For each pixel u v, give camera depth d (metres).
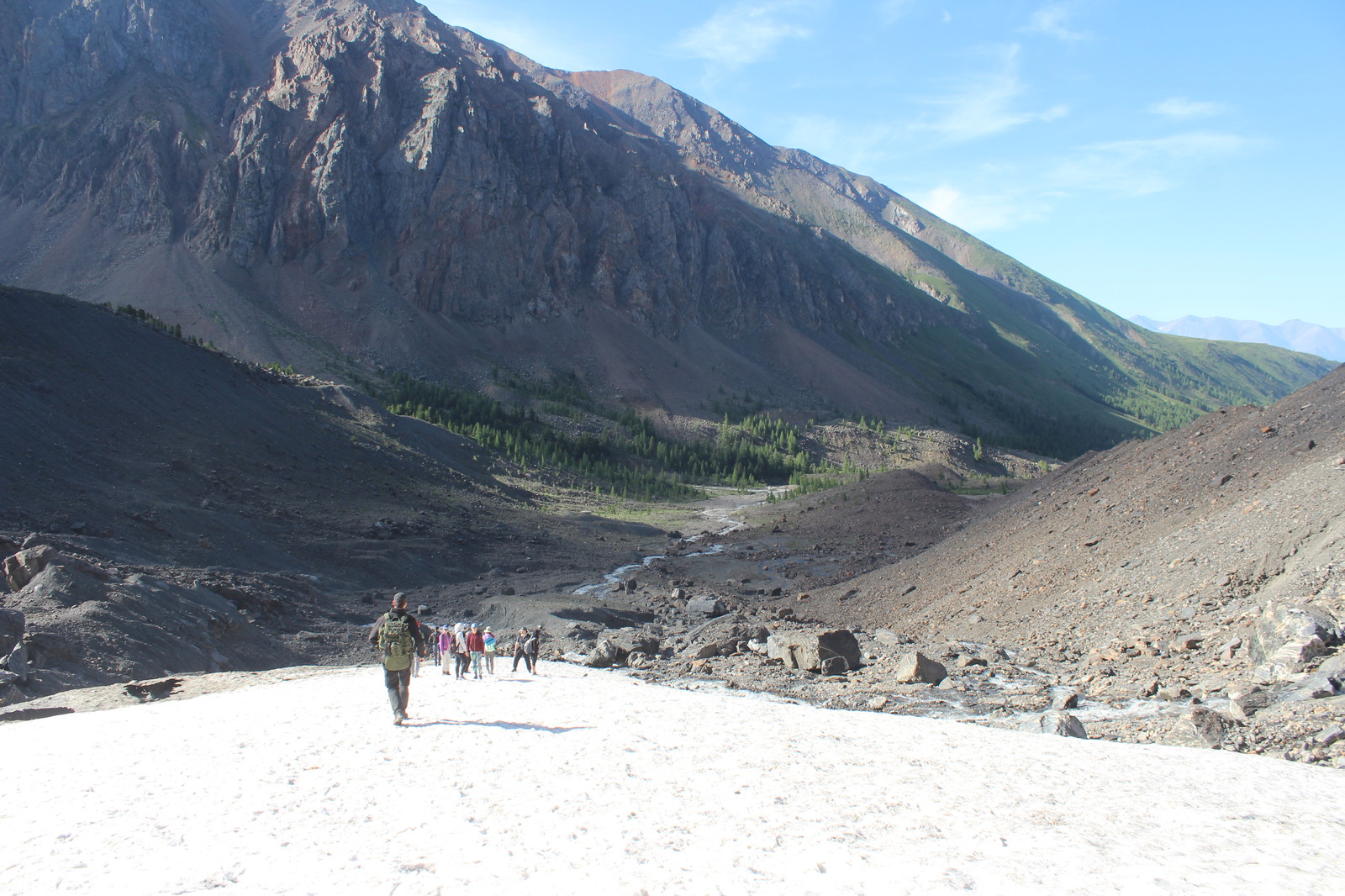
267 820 10.27
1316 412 41.16
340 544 66.75
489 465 130.88
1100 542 40.75
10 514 46.94
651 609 63.72
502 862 8.94
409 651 15.88
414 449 110.12
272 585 50.81
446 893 8.19
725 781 12.09
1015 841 9.84
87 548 43.59
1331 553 24.50
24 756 13.75
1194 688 21.59
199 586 43.91
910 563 62.03
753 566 88.44
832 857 9.23
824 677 30.38
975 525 65.25
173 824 10.16
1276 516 30.11
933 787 12.06
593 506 131.25
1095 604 33.59
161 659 30.92
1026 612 37.38
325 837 9.66
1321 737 15.55
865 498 124.62
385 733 14.84
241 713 17.09
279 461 80.88
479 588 65.38
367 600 56.16
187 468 67.31
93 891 8.27
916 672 27.38
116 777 12.23
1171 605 29.30
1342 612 21.19
